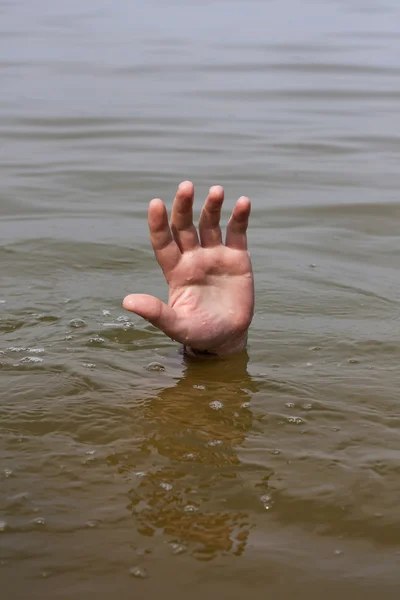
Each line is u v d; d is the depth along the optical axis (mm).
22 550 1769
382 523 1889
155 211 2594
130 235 4289
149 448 2189
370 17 12484
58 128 6438
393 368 2736
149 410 2404
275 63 8844
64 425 2301
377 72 8484
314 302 3404
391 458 2158
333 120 6766
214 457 2150
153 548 1783
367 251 4129
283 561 1752
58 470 2074
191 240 2682
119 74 8234
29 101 7168
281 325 3137
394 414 2398
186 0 14438
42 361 2740
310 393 2535
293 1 14555
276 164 5652
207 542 1807
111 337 2986
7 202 4801
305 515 1913
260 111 7012
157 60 8906
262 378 2646
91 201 4875
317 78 8219
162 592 1651
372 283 3660
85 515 1893
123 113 6867
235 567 1729
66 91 7527
